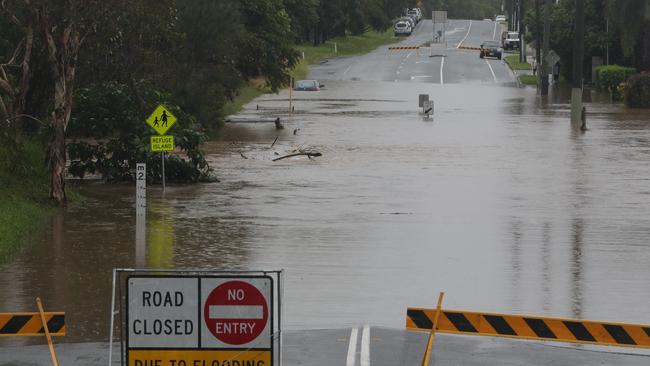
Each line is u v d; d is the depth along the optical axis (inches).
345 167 3105.3
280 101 6077.8
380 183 2760.8
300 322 1321.4
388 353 1168.2
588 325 964.0
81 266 1669.5
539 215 2250.2
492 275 1628.9
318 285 1540.4
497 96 6432.1
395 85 7401.6
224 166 3142.2
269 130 4318.4
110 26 2356.1
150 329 871.1
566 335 964.6
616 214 2267.5
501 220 2183.8
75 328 1286.9
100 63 2842.0
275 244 1886.1
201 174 2783.0
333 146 3686.0
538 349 1205.1
